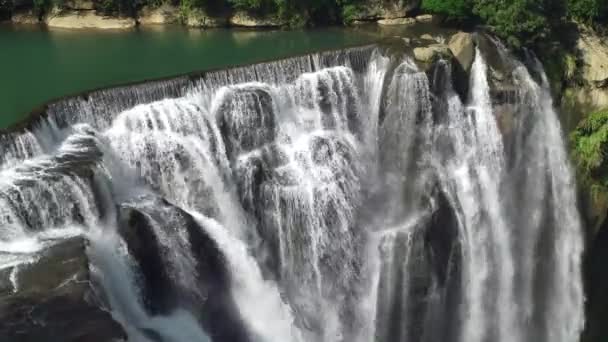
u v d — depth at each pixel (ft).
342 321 123.24
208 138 116.06
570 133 146.41
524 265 141.59
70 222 91.76
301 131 127.85
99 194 95.96
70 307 72.23
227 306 104.88
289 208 118.42
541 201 142.20
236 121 119.34
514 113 136.98
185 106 114.21
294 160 122.42
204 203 112.06
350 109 133.49
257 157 119.44
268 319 110.01
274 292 111.96
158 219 97.86
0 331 69.05
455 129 132.05
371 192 129.59
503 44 140.26
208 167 114.01
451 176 130.82
